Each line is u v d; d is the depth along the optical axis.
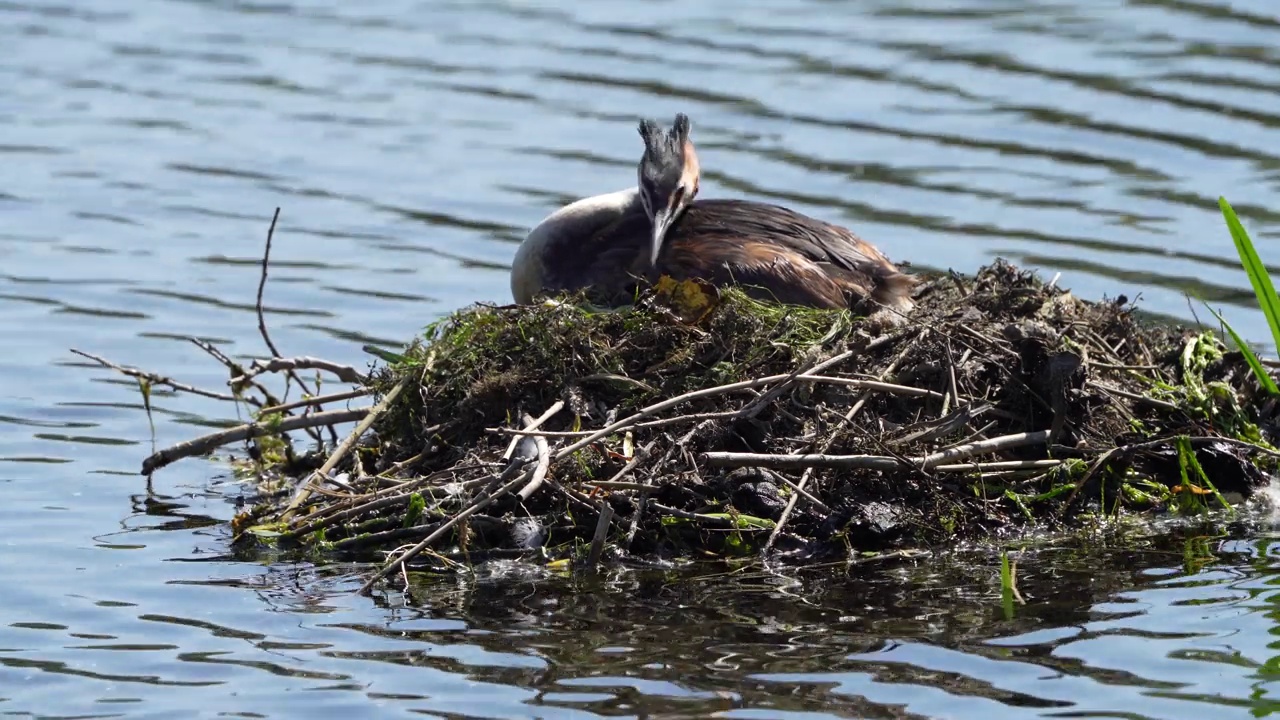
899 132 22.41
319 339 17.48
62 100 24.70
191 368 16.86
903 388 12.88
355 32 27.34
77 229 20.36
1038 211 20.08
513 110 23.73
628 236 15.30
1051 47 25.03
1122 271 18.55
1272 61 24.02
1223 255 18.88
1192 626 11.02
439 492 12.62
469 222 20.48
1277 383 14.83
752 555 12.39
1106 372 14.31
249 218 20.75
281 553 12.60
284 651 10.79
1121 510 13.30
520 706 9.90
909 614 11.32
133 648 10.85
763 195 20.66
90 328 17.75
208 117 23.97
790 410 13.05
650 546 12.45
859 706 9.84
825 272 14.48
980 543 12.70
